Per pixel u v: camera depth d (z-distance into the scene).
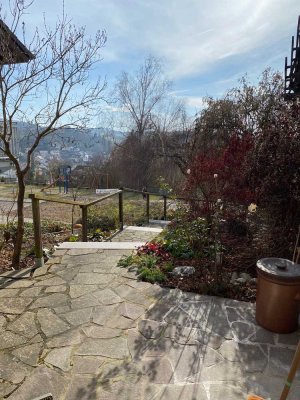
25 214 9.27
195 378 1.96
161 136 20.11
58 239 5.77
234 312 2.75
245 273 3.54
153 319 2.62
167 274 3.53
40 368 2.03
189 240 4.36
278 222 3.75
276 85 9.95
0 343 2.29
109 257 4.03
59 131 4.71
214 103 11.09
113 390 1.85
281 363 2.10
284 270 2.42
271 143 3.64
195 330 2.47
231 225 4.85
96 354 2.17
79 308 2.78
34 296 3.00
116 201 11.27
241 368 2.05
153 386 1.89
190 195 5.28
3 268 4.01
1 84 3.52
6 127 3.72
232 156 4.60
